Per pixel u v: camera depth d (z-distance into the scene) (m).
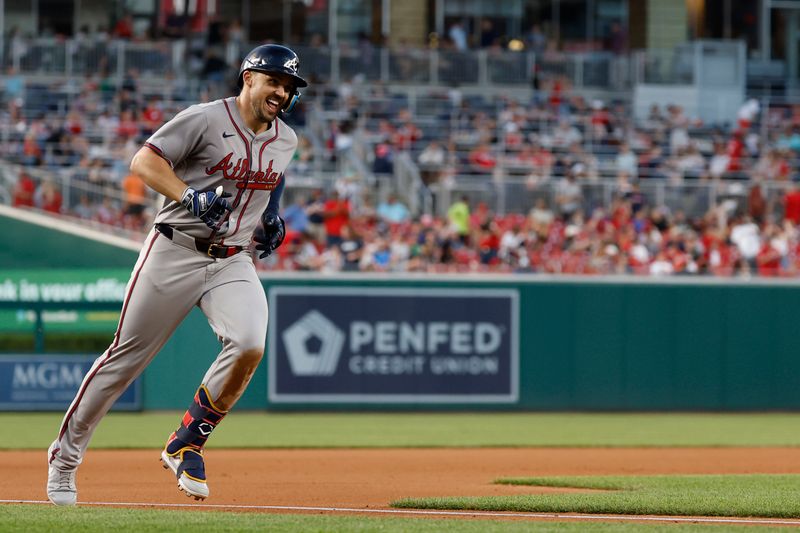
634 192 82.44
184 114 21.98
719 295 70.94
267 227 23.70
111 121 90.44
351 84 103.50
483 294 68.94
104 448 47.09
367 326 67.88
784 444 52.03
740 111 108.19
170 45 101.12
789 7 120.62
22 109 91.44
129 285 22.77
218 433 54.81
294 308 67.12
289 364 67.06
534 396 69.38
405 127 94.25
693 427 61.12
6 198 76.31
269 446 48.94
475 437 53.88
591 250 75.81
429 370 68.44
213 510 26.19
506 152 93.88
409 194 83.69
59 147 86.06
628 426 61.28
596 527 22.08
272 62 21.91
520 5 116.88
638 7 117.62
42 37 108.56
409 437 53.53
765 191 84.38
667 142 98.94
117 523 21.42
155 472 37.78
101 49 99.88
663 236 79.69
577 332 69.81
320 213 78.12
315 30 113.12
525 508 26.45
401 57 105.69
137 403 65.38
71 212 76.75
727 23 120.12
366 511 26.11
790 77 120.06
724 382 70.88
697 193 83.56
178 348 65.88
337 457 44.72
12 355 63.78
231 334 22.31
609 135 98.81
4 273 66.94
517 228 79.38
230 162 22.31
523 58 107.75
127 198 77.50
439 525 21.97
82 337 68.75
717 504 27.00
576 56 108.94
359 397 67.75
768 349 71.31
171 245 22.42
